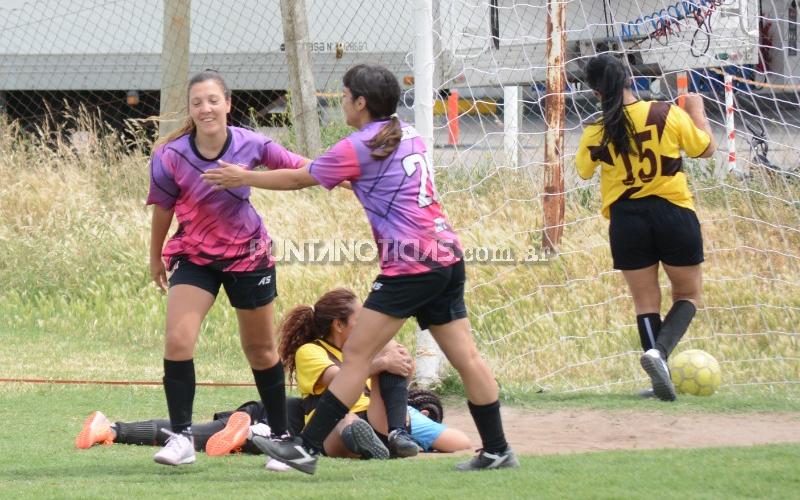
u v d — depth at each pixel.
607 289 34.19
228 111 17.92
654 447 21.48
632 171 25.28
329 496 15.41
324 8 54.59
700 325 33.09
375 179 16.89
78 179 46.59
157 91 58.88
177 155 17.75
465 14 40.47
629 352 30.98
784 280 34.34
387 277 16.92
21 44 58.47
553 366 30.56
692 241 25.39
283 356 22.41
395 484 16.33
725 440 22.09
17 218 43.66
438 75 36.28
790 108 45.00
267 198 42.50
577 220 36.50
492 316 32.56
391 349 21.27
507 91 43.84
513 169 37.97
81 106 55.31
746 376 29.53
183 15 48.44
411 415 22.19
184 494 15.89
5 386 28.88
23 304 39.62
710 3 48.47
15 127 53.34
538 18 45.53
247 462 19.84
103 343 35.38
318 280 36.88
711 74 48.06
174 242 18.23
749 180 38.38
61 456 20.33
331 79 54.75
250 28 55.16
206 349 34.31
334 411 17.02
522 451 21.34
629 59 48.94
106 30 57.50
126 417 25.67
